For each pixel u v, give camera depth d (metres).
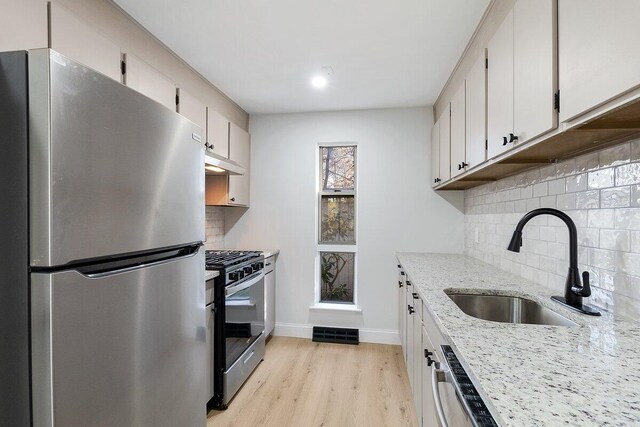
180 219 1.18
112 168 0.86
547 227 1.59
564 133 1.03
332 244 3.40
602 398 0.60
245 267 2.43
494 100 1.49
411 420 1.97
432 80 2.61
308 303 3.36
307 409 2.09
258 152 3.47
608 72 0.78
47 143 0.71
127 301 0.91
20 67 0.72
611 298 1.16
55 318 0.72
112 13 1.68
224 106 2.94
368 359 2.82
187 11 1.74
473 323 1.04
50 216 0.71
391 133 3.25
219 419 1.99
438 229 3.15
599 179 1.22
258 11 1.75
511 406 0.57
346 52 2.19
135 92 0.95
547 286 1.60
